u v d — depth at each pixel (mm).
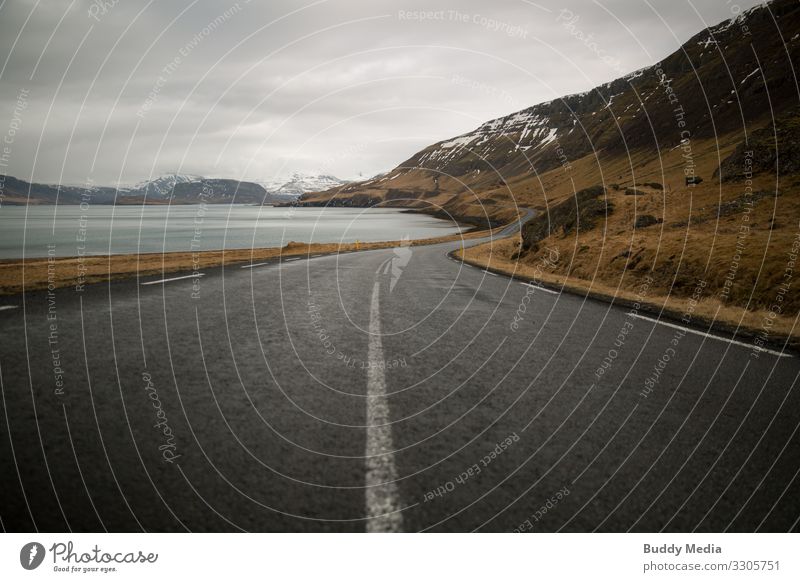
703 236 14969
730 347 5875
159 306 7453
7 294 8305
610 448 3020
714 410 3746
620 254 14977
